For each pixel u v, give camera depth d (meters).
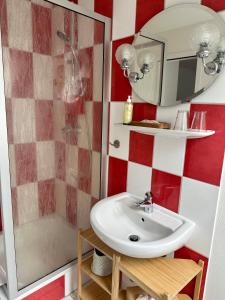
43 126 1.66
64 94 1.70
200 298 1.25
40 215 1.73
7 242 1.28
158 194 1.35
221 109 1.02
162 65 1.21
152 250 0.97
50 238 1.75
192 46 0.97
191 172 1.17
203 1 1.03
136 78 1.30
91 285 1.59
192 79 1.09
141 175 1.43
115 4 1.41
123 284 1.61
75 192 1.83
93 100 1.63
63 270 1.59
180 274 1.09
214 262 1.16
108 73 1.53
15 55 1.41
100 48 1.50
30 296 1.43
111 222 1.32
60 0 1.29
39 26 1.48
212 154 1.08
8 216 1.25
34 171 1.66
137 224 1.32
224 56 0.94
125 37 1.38
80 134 1.74
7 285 1.35
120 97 1.48
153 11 1.22
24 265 1.50
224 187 1.07
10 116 1.44
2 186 1.20
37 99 1.59
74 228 1.85
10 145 1.48
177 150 1.21
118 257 1.14
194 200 1.18
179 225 1.18
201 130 1.07
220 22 0.98
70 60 1.63
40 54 1.54
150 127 1.17
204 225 1.16
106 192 1.72
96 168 1.71
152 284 1.02
